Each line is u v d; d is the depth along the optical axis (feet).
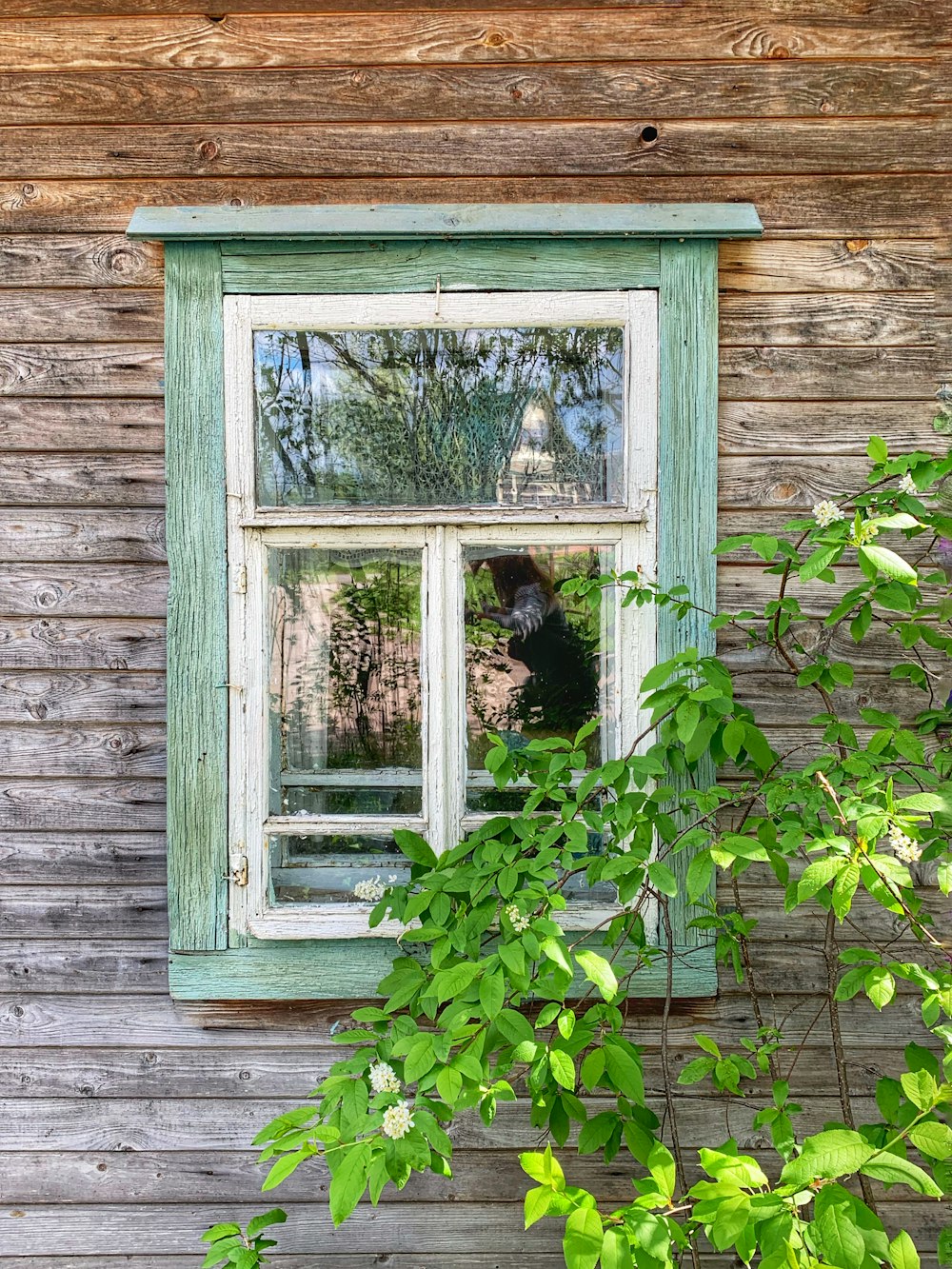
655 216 6.63
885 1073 6.86
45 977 6.97
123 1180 6.92
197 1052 6.94
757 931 6.87
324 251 6.75
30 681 6.96
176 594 6.76
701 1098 6.82
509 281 6.72
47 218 6.91
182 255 6.76
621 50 6.79
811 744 6.81
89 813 6.96
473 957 5.72
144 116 6.86
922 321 6.86
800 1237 4.52
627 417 6.73
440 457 6.86
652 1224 4.67
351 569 6.86
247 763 6.77
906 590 6.05
